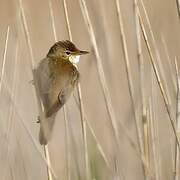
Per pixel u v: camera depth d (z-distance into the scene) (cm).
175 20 1311
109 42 1136
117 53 1273
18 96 1123
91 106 1227
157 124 1062
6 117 1033
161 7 1315
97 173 1040
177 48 1255
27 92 1164
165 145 1109
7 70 1130
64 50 1020
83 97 1230
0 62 1219
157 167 1003
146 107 993
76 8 1488
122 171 982
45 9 1577
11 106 1007
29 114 1143
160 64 1041
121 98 1170
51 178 947
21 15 1020
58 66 991
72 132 1027
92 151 1062
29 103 1152
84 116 998
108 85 1146
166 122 1134
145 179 945
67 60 1018
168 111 944
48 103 938
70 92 980
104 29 1136
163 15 1299
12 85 996
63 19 1445
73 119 1124
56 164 1129
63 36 1391
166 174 1075
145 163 945
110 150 1039
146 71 1140
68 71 986
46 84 955
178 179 991
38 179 1102
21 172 1048
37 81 959
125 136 1038
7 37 1008
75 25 1462
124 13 1290
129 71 988
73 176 1034
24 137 1105
